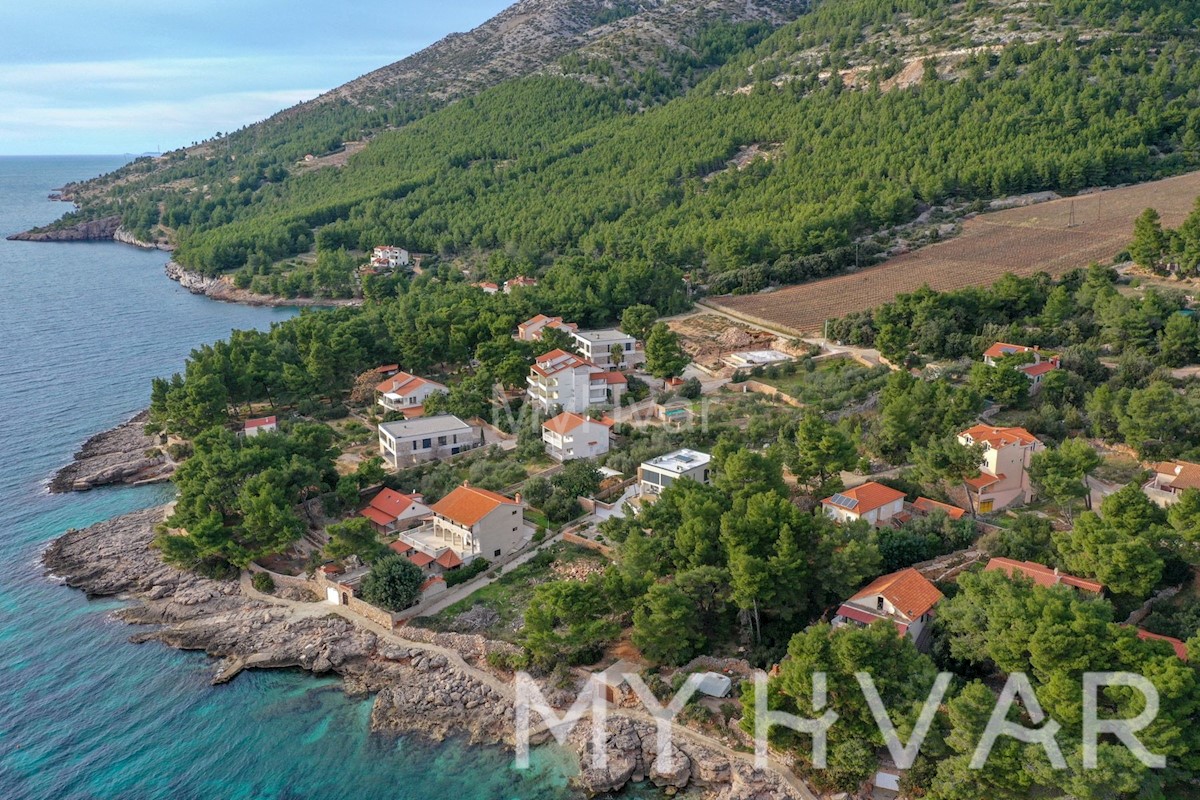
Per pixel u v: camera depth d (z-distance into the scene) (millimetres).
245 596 89625
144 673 78188
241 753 68000
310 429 112375
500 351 142375
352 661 78375
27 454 130750
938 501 92500
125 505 114000
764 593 72562
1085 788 51969
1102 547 69750
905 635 64188
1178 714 54250
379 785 64438
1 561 98625
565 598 72438
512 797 62719
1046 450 88812
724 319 176500
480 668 75812
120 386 164250
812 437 94500
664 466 101188
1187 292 147250
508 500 93375
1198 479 87188
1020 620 60500
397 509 100125
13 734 70250
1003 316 147125
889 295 176125
